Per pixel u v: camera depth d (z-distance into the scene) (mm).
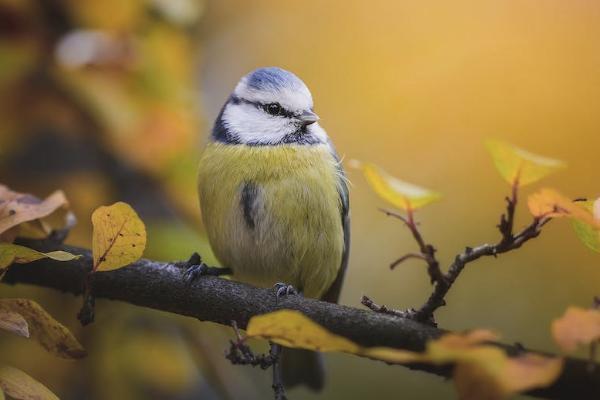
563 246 10391
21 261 4855
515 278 10625
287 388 9086
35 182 7996
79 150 8531
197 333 8086
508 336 10461
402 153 11281
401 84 11586
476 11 11570
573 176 10281
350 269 11242
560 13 11086
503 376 3721
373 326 5320
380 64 11898
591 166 10266
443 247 10711
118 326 7852
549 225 10438
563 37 10977
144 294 6180
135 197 8445
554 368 3746
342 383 10977
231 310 6039
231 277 8242
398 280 11062
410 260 11062
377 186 4734
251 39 12984
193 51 8828
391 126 11453
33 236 6285
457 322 10641
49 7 7688
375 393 10906
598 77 10703
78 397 7633
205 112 9109
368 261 11227
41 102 7676
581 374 4645
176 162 7914
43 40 7641
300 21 12977
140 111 7570
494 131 10875
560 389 4699
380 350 3881
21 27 7578
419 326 5246
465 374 3760
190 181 8016
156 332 7980
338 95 11977
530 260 10539
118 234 4879
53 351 5000
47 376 7520
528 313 10461
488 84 11086
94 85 7410
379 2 12305
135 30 7879
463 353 3736
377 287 11094
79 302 7766
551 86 10773
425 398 10789
